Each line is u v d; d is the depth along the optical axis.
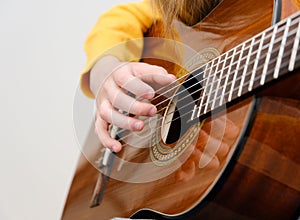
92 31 0.97
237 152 0.52
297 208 0.56
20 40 1.70
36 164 1.63
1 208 1.72
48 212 1.57
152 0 0.91
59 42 1.58
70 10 1.55
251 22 0.65
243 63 0.56
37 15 1.65
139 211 0.69
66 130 1.54
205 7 0.81
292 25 0.51
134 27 0.95
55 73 1.59
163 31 0.88
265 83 0.50
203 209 0.56
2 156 1.74
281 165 0.53
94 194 0.84
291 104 0.52
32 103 1.65
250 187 0.54
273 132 0.52
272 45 0.52
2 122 1.75
